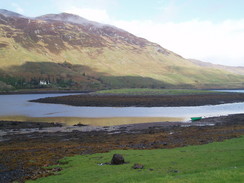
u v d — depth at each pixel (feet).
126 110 341.21
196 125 207.41
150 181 57.82
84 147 124.67
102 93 559.38
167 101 433.48
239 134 143.95
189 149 105.91
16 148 126.93
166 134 162.20
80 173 76.64
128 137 156.46
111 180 65.92
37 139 158.92
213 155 88.99
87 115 291.79
